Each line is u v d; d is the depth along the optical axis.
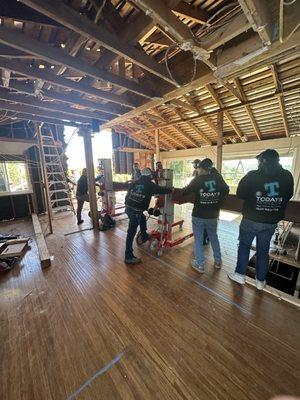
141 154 9.20
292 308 1.90
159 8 1.14
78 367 1.37
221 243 3.47
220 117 4.62
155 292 2.15
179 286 2.26
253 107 4.48
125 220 4.81
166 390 1.22
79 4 1.46
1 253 2.99
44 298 2.11
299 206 2.04
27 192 5.53
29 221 5.16
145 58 1.65
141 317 1.81
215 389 1.22
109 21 1.50
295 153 5.08
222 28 1.36
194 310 1.88
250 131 5.61
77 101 2.54
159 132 7.21
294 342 1.54
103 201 4.51
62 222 4.84
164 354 1.45
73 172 8.07
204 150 7.25
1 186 5.21
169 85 2.15
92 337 1.61
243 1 1.05
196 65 1.92
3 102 2.74
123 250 3.22
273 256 3.04
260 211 1.87
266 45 1.43
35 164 5.60
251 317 1.79
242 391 1.21
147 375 1.31
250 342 1.54
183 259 2.89
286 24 1.29
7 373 1.35
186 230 4.06
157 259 2.90
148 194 2.59
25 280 2.44
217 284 2.28
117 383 1.27
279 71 3.31
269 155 1.76
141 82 2.35
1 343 1.57
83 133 3.91
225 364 1.37
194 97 4.52
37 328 1.71
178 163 8.76
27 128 5.30
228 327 1.68
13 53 1.57
